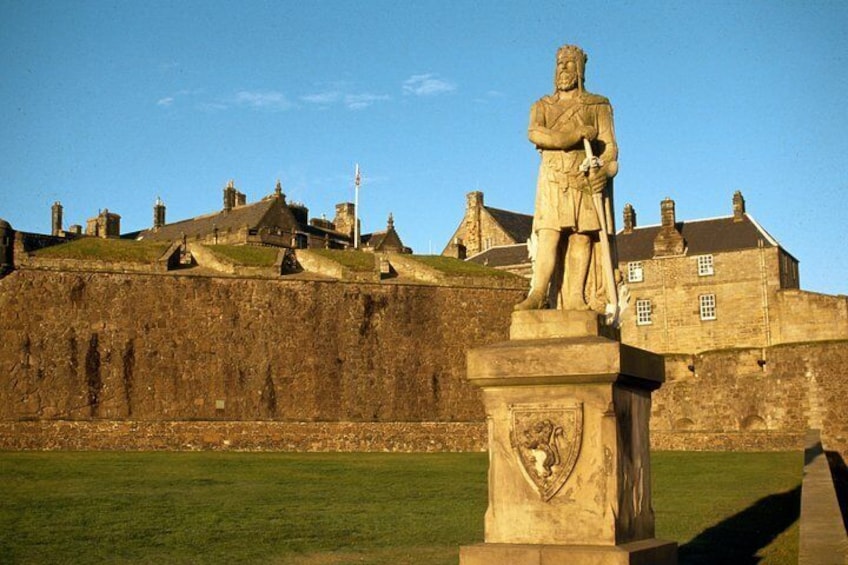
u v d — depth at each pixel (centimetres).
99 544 1570
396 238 10288
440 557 1454
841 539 1142
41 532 1684
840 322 6500
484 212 9350
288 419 4169
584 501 909
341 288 4322
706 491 2517
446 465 3394
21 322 3934
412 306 4406
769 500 2264
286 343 4212
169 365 4056
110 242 4300
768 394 4953
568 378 918
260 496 2311
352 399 4262
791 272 7600
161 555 1473
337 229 10662
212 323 4134
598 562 875
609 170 1028
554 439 922
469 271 4622
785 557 1358
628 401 962
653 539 978
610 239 1036
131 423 3978
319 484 2641
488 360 945
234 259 4334
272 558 1449
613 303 1009
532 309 991
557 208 1023
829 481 1934
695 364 5159
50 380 3925
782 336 6725
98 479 2670
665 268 7525
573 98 1057
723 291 7281
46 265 3991
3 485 2470
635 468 966
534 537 920
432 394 4372
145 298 4069
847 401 4731
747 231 7369
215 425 4078
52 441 3888
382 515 1959
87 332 3991
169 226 9944
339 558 1448
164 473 2888
